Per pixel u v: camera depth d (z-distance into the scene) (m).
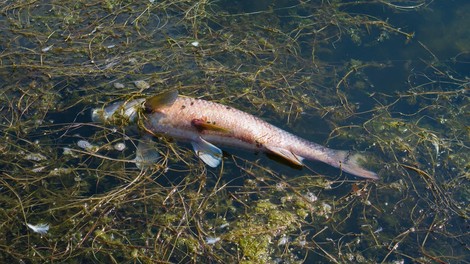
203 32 1.61
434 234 1.35
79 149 1.36
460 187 1.42
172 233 1.27
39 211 1.27
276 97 1.51
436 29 1.72
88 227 1.25
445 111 1.54
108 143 1.36
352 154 1.42
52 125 1.38
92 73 1.47
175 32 1.61
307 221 1.34
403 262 1.31
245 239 1.28
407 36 1.67
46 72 1.47
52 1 1.63
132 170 1.34
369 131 1.48
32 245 1.23
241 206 1.34
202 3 1.66
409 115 1.53
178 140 1.39
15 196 1.28
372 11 1.74
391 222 1.36
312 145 1.40
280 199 1.35
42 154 1.35
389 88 1.58
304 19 1.68
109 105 1.39
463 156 1.46
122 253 1.24
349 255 1.31
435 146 1.46
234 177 1.37
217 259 1.25
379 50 1.66
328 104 1.53
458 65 1.65
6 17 1.58
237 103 1.48
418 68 1.63
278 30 1.63
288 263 1.28
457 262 1.32
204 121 1.37
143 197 1.30
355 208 1.37
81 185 1.31
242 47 1.59
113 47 1.54
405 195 1.40
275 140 1.39
